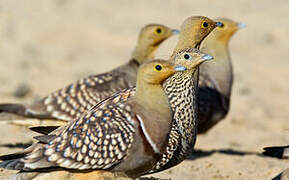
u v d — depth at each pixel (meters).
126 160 8.80
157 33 14.02
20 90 19.66
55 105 12.38
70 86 12.57
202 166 12.50
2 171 10.62
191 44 10.92
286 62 27.70
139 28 32.88
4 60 26.23
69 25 32.84
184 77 9.92
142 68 8.80
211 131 16.98
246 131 17.25
